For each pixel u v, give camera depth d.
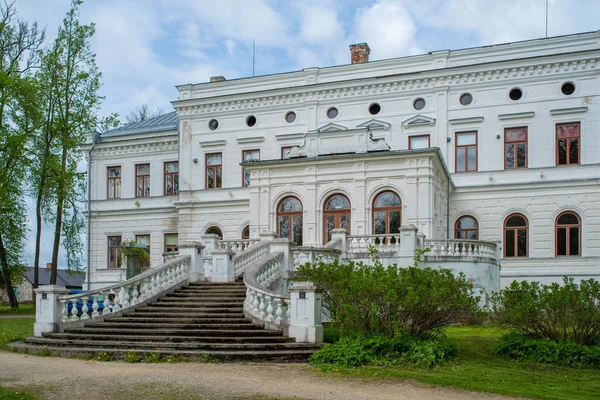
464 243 25.16
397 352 14.34
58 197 33.72
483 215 32.91
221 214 38.09
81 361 14.45
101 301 25.30
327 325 18.69
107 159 42.56
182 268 21.03
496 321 16.66
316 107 36.47
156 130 40.84
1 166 32.81
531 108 32.44
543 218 31.77
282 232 30.30
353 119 35.66
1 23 34.19
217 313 17.66
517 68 32.66
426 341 14.84
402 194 28.00
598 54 31.12
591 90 31.44
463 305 15.20
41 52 34.56
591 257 30.64
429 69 34.72
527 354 15.62
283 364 13.90
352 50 38.34
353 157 28.78
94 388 11.11
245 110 38.16
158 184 40.94
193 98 39.34
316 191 29.56
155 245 40.66
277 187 30.44
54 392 10.84
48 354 15.57
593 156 31.17
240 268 22.38
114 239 42.06
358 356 13.82
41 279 65.94
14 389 11.09
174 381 11.69
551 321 15.91
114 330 16.72
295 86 36.75
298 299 15.72
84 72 34.66
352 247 25.30
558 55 31.81
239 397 10.36
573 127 31.81
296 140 36.72
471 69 33.34
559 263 31.16
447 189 32.38
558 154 31.92
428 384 11.78
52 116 34.25
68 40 34.59
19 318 25.84
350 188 28.95
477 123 33.31
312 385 11.47
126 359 14.45
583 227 30.98
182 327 16.64
